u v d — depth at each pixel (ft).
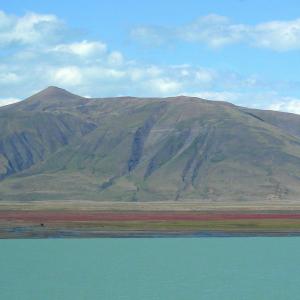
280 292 281.54
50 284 297.94
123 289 286.46
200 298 268.21
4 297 269.44
